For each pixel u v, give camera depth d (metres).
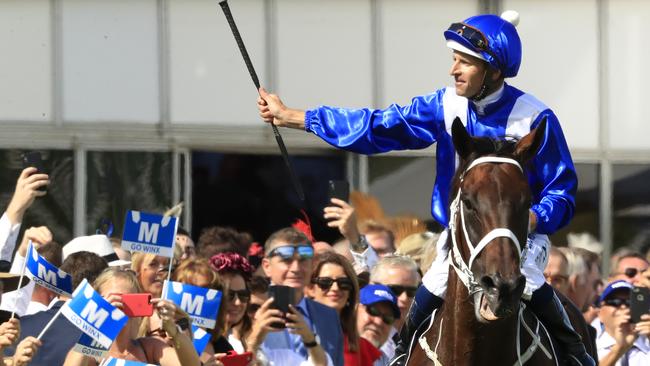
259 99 16.59
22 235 25.66
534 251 14.58
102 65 26.52
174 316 16.00
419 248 23.50
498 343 14.21
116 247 21.06
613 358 21.66
